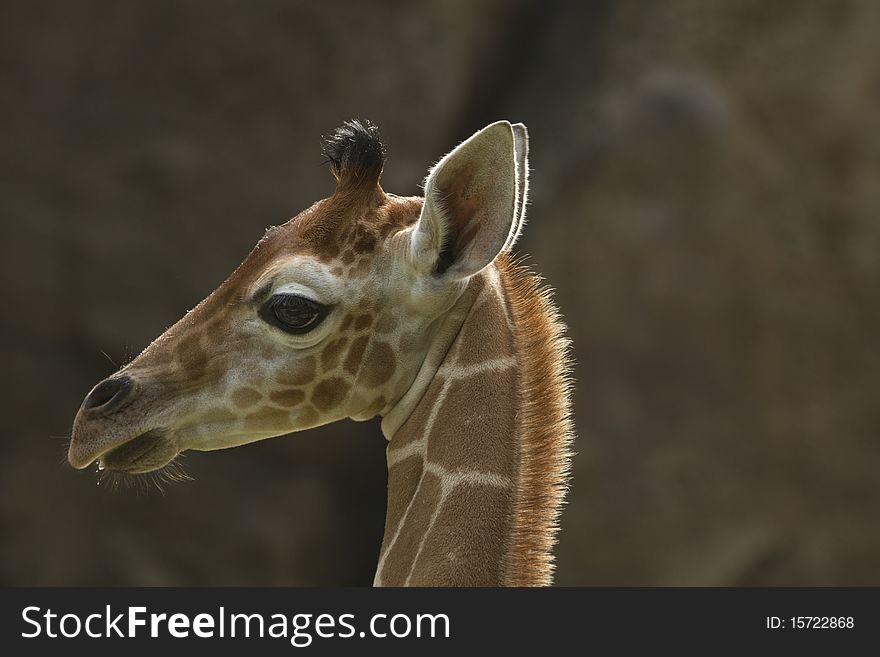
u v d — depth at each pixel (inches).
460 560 272.5
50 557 952.9
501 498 277.9
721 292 996.6
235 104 1001.5
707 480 976.9
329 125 1019.9
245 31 999.6
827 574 975.0
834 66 1016.9
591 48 1050.7
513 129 294.5
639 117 1013.8
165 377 303.4
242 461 1002.7
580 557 967.6
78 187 978.7
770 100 1017.5
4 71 970.7
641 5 1047.0
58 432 970.7
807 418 990.4
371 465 1027.9
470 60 1050.7
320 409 300.7
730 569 967.6
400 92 1032.8
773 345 995.3
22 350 969.5
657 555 967.6
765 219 1003.9
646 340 991.0
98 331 979.9
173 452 304.8
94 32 984.3
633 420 981.2
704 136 1004.6
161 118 992.9
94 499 968.9
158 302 989.2
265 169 1005.8
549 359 295.0
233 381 300.4
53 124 978.1
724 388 989.2
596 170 1013.8
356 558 1022.4
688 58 1028.5
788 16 1027.3
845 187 1008.9
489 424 284.2
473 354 291.9
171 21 992.2
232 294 303.7
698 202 1003.3
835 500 983.6
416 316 295.6
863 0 1025.5
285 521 999.0
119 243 983.0
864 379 995.9
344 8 1021.2
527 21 1064.2
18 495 952.9
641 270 996.6
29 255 967.6
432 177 277.6
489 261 279.9
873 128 1009.5
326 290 292.2
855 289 1003.9
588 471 973.8
